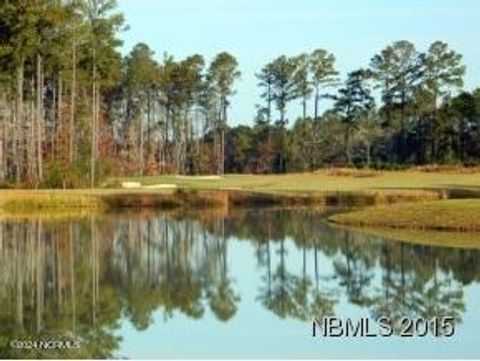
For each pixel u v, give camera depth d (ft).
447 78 379.76
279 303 66.90
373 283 76.23
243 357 50.11
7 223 145.48
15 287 75.31
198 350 51.72
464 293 70.18
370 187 228.43
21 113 246.47
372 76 396.16
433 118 375.04
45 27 230.89
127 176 316.40
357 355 50.16
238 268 87.81
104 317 61.72
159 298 69.67
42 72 256.32
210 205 192.54
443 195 194.70
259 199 198.59
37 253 101.24
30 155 237.25
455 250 97.50
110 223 145.48
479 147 359.25
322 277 80.48
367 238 112.78
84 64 268.21
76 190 205.16
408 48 386.52
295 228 131.34
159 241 115.75
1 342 53.88
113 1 263.70
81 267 88.79
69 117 278.87
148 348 52.11
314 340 54.03
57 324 59.31
